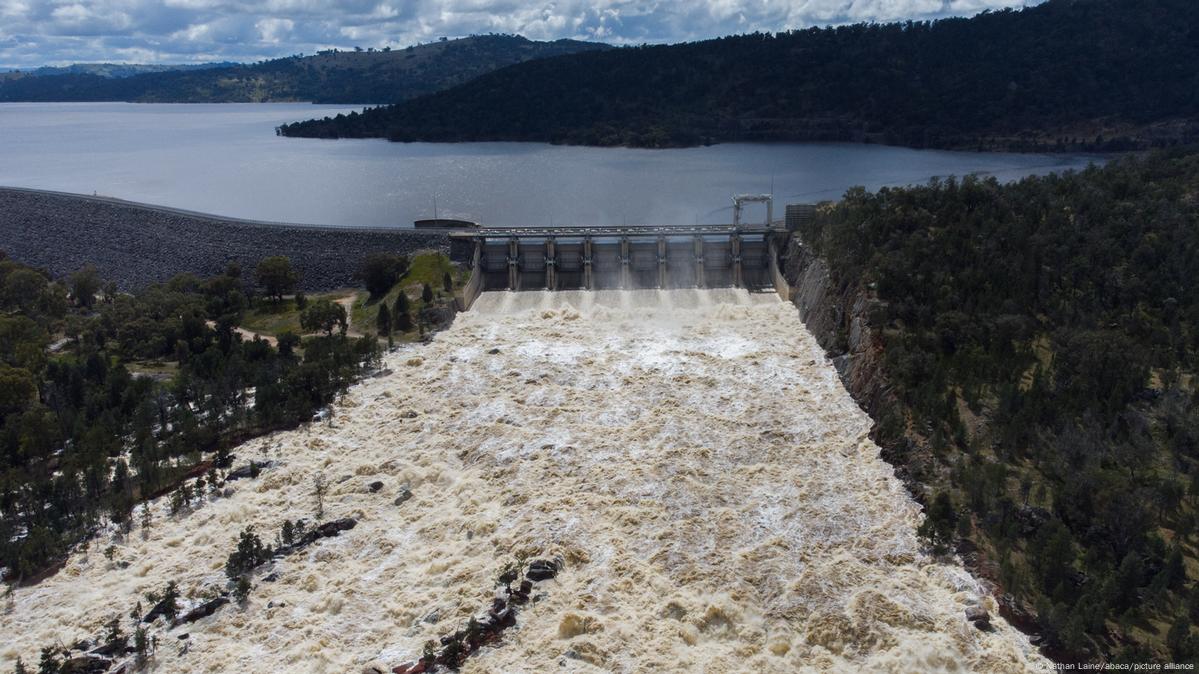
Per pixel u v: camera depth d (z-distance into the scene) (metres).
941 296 132.25
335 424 122.81
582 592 85.56
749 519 97.12
